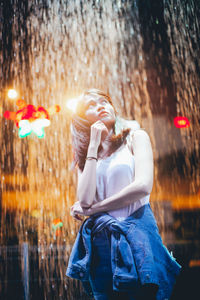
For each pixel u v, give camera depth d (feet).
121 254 2.78
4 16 19.35
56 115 22.82
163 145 29.17
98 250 2.99
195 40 21.17
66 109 22.49
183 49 22.57
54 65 22.97
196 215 21.58
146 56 24.34
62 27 20.81
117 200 2.95
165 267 2.86
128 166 3.17
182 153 29.04
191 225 20.04
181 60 23.67
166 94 26.94
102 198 3.15
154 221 3.06
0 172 21.80
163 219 20.95
